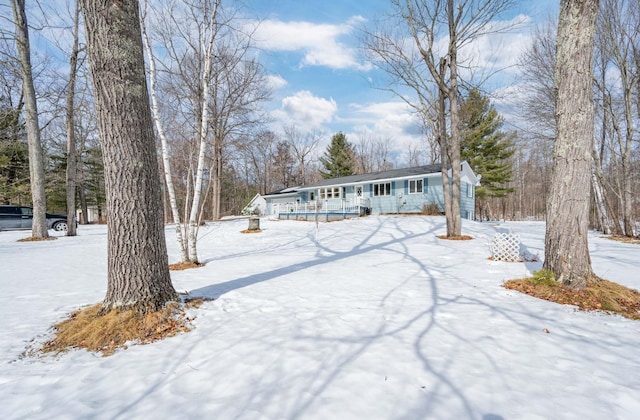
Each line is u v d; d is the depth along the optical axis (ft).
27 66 34.91
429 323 11.41
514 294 14.90
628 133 44.39
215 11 23.50
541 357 8.80
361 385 7.47
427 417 6.33
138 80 11.83
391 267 21.75
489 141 88.43
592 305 13.05
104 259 26.50
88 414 6.61
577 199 14.78
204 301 14.10
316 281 17.94
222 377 7.96
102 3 11.02
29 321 12.08
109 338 10.21
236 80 50.67
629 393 7.05
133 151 11.63
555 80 15.76
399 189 68.64
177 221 24.54
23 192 63.72
